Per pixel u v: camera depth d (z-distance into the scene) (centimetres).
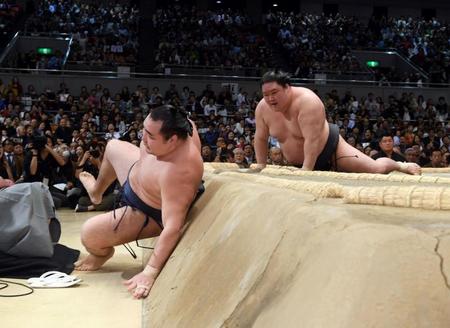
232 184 269
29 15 2033
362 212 131
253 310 129
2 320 231
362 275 95
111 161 372
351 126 1282
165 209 294
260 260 148
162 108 292
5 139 883
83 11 2083
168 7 2252
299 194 182
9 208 345
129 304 259
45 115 1159
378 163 391
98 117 1244
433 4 2436
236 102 1477
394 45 2133
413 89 1598
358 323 88
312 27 2166
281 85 358
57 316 238
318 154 376
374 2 2405
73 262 364
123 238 336
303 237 128
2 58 1554
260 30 2159
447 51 2119
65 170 815
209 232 234
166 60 1781
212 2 2373
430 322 85
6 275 331
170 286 233
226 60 1814
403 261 93
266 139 399
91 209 763
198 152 302
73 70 1573
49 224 374
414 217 122
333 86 1586
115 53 1808
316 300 100
